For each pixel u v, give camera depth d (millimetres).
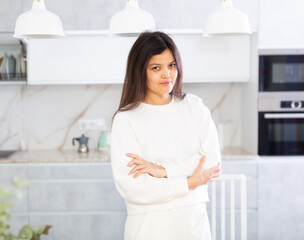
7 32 3275
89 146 3812
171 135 1709
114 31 2230
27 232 1110
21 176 3236
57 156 3393
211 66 3441
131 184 1630
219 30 2199
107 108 3807
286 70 3330
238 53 3451
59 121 3805
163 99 1742
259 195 3289
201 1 3305
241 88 3820
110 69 3428
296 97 3348
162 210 1639
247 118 3637
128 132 1696
